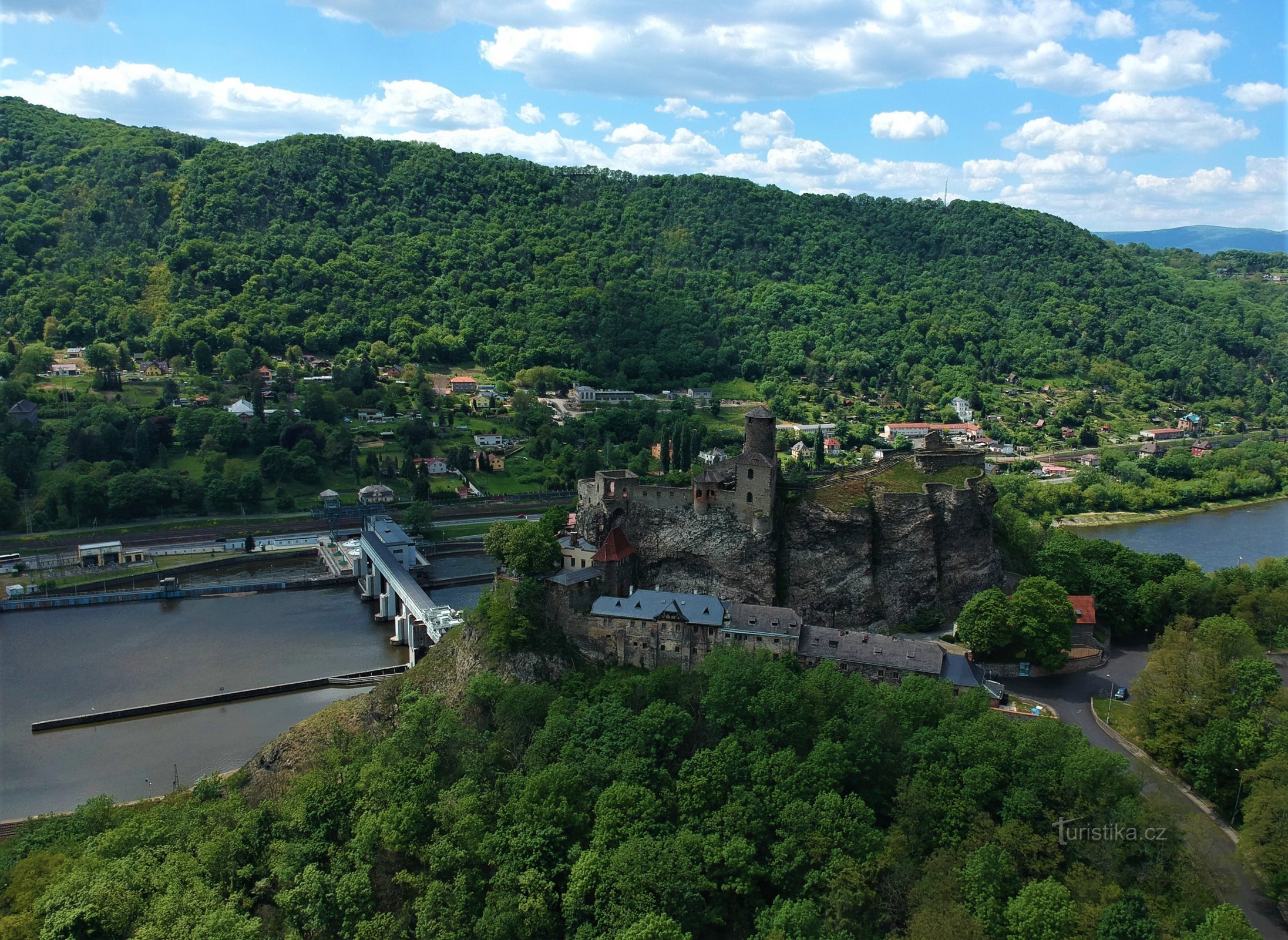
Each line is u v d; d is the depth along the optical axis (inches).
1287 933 5073.8
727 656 6761.8
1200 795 6373.0
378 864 5856.3
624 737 6304.1
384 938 5310.0
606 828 5629.9
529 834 5634.8
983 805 5595.5
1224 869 5442.9
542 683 7416.3
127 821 6363.2
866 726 5974.4
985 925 4825.3
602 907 5182.1
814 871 5211.6
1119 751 6717.5
